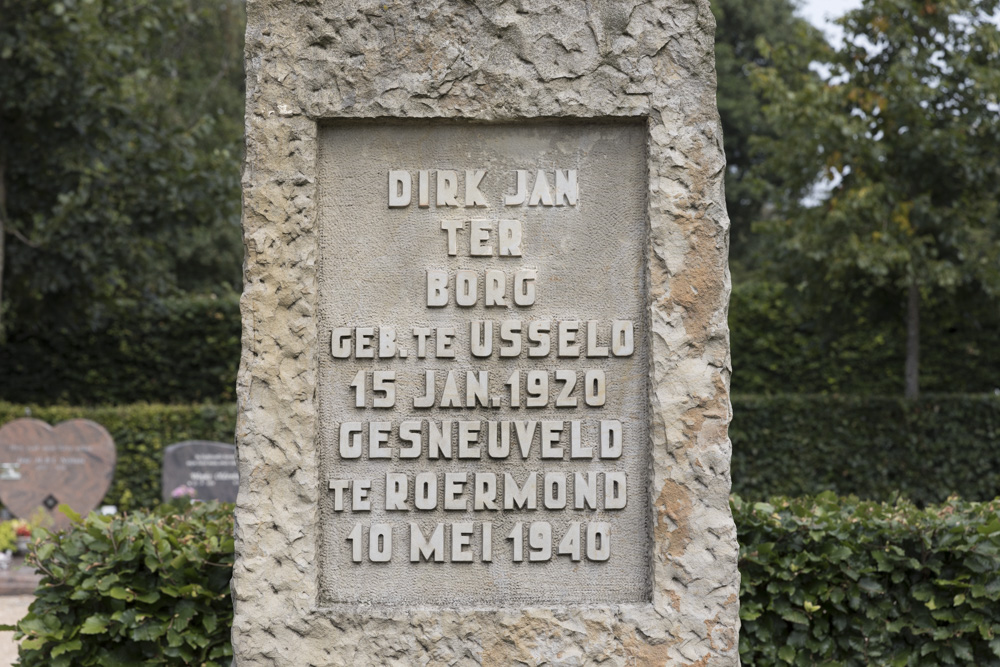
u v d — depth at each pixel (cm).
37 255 1038
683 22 305
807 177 980
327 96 303
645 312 306
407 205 307
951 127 912
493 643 295
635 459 305
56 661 372
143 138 1026
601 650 296
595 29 305
